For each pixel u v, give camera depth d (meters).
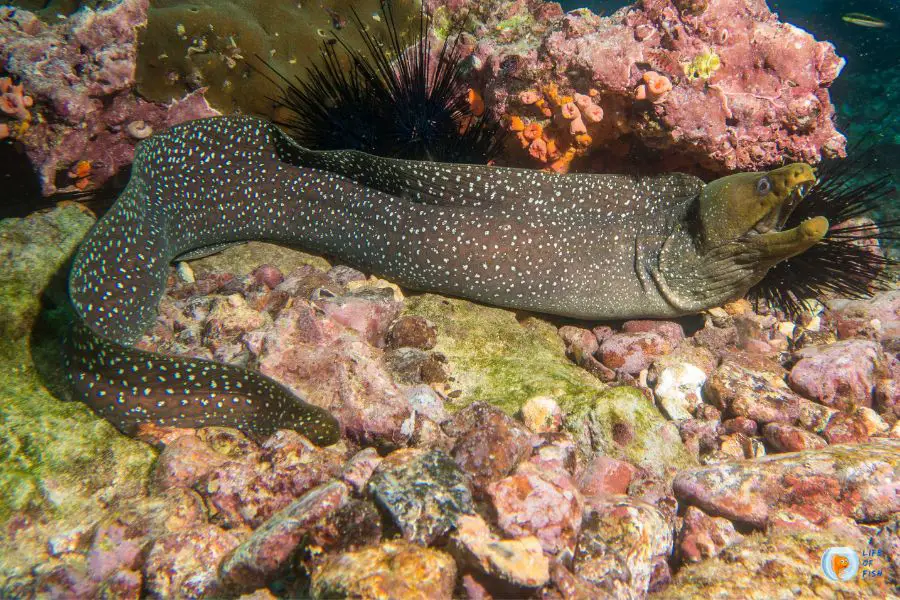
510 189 0.73
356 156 0.74
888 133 1.93
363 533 0.47
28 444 0.57
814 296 0.81
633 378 0.70
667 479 0.60
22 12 0.79
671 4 0.70
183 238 0.79
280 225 0.80
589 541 0.50
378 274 0.80
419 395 0.62
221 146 0.77
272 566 0.48
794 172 0.63
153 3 0.85
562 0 2.77
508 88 0.78
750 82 0.71
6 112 0.75
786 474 0.55
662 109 0.70
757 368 0.71
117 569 0.50
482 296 0.76
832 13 2.79
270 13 0.89
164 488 0.55
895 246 1.09
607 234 0.73
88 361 0.59
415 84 0.80
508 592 0.45
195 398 0.59
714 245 0.69
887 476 0.54
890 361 0.72
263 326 0.67
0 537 0.52
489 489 0.50
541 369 0.69
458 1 0.96
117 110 0.83
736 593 0.49
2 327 0.65
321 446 0.58
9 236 0.73
